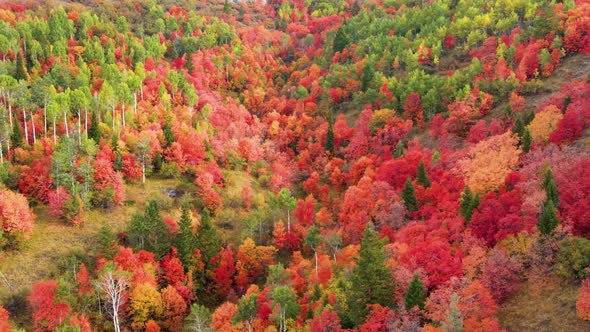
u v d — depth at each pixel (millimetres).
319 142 152125
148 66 169250
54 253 89562
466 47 170875
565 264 62125
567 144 93875
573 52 142000
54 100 122438
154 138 123125
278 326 76938
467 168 98250
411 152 119125
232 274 98438
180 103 152750
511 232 71438
